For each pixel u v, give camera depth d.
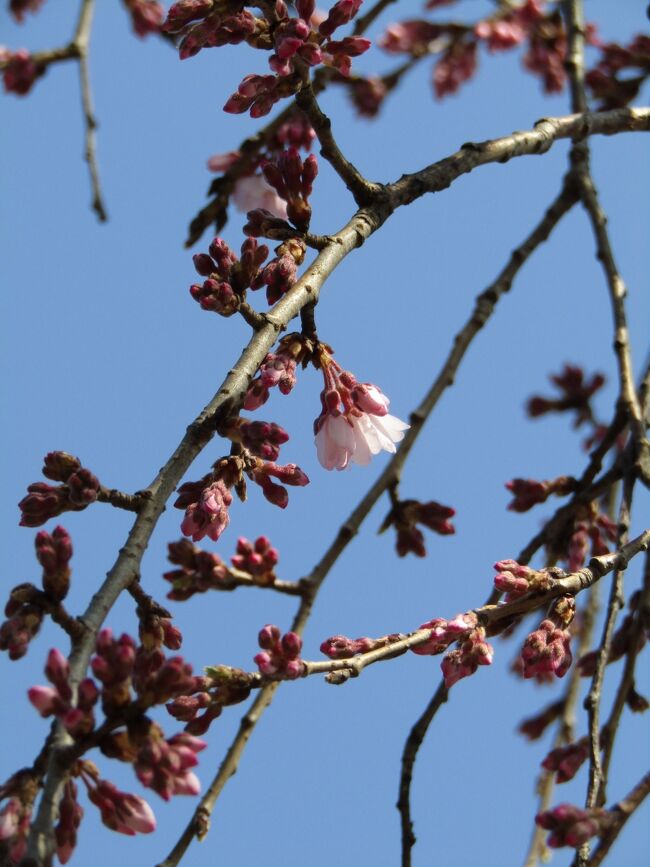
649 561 6.21
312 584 6.55
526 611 4.95
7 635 4.08
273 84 5.25
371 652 4.69
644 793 4.72
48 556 4.17
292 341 5.18
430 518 7.22
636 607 6.19
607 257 7.43
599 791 5.21
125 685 3.81
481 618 4.81
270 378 4.95
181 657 3.84
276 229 5.35
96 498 4.50
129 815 3.88
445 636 4.73
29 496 4.54
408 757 5.65
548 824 4.57
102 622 4.21
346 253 5.42
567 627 4.96
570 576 5.03
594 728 5.07
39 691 3.76
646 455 6.30
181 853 5.20
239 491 5.05
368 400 5.18
